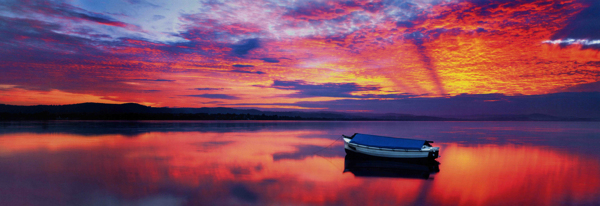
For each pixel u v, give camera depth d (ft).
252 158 72.33
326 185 46.11
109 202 37.24
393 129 237.66
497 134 172.24
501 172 57.21
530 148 97.50
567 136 154.92
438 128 261.03
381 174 54.54
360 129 232.32
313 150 89.71
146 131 171.12
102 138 123.34
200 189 43.01
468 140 129.70
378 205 36.76
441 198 39.88
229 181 47.93
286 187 44.57
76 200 37.96
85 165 61.00
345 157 75.46
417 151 66.74
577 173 56.39
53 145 96.89
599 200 39.58
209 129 202.08
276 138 132.36
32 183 45.98
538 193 42.63
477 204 37.63
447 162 68.69
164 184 45.62
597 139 134.62
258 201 37.91
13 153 78.33
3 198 38.75
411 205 37.06
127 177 50.08
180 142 109.81
